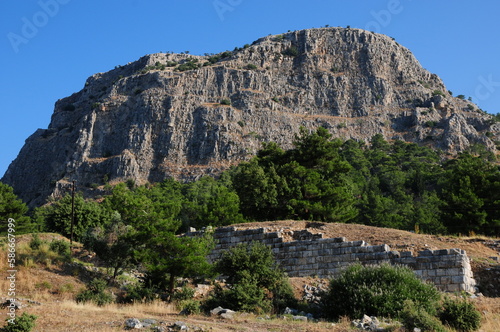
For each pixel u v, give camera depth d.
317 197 53.81
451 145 193.75
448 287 26.27
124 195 53.16
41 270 29.03
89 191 182.75
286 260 32.12
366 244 29.92
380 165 146.38
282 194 54.19
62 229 50.22
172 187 141.12
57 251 32.75
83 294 25.73
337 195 53.41
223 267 27.47
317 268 30.84
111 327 18.69
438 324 19.11
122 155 194.50
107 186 180.62
